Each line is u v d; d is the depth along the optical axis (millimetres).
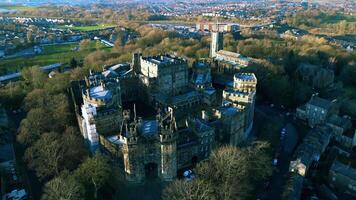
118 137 162000
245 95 198500
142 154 150125
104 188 147625
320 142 190625
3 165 164000
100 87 193625
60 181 132750
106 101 177750
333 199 157375
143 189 151875
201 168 148375
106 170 148875
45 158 156250
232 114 178750
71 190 129250
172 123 151625
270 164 172750
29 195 151000
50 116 193000
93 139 170625
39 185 157375
